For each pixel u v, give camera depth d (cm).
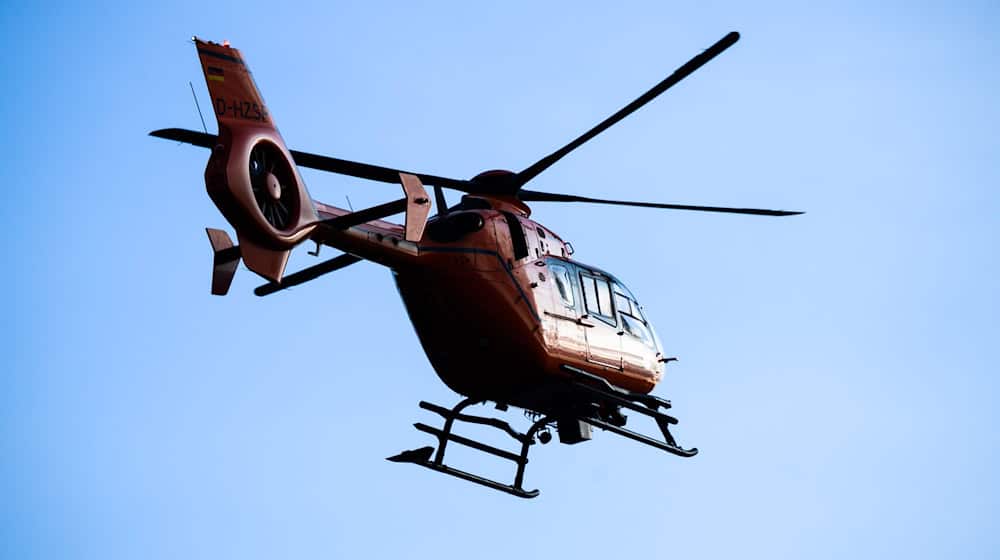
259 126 5031
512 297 6175
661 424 7062
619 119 5919
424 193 5222
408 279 6103
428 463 6550
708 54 5388
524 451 6781
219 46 4984
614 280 7306
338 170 5688
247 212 4816
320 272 6297
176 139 5350
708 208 6731
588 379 6494
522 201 6744
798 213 6669
